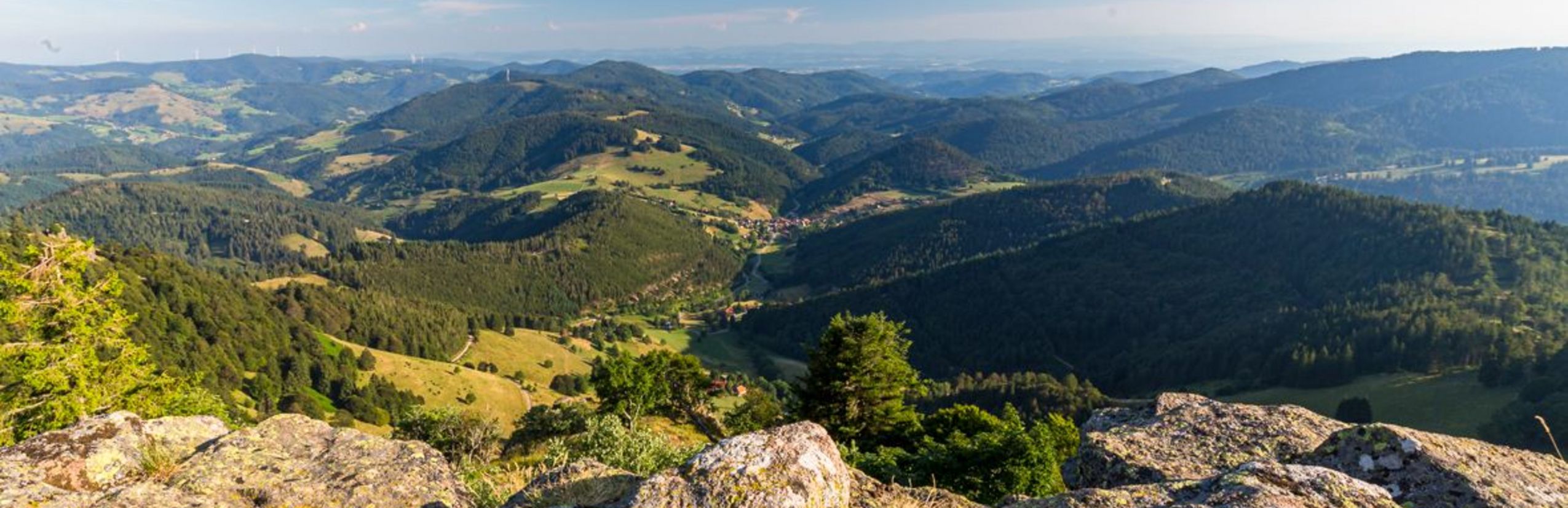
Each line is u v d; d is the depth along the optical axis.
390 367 117.75
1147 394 136.75
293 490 5.94
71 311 21.94
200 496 5.64
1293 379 118.50
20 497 5.20
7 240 102.81
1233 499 4.60
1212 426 8.49
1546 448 73.12
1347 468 5.95
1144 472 7.64
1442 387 101.31
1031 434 19.45
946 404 117.38
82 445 6.14
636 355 167.25
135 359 23.50
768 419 45.59
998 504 5.80
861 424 31.77
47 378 19.95
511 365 144.62
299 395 91.44
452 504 6.22
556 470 6.34
